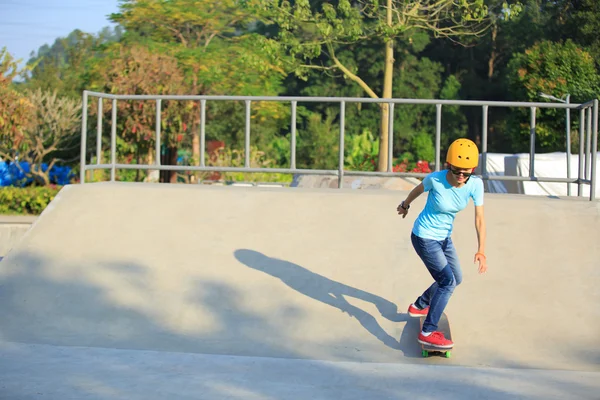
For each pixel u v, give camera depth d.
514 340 5.90
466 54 49.75
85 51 43.66
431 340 5.61
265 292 6.51
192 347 5.83
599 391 4.83
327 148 38.59
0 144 22.12
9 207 19.56
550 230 7.35
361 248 7.11
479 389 4.85
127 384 4.89
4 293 6.59
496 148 48.31
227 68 29.86
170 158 20.17
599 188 12.98
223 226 7.53
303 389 4.82
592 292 6.46
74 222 7.65
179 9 34.72
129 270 6.86
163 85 19.67
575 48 25.78
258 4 25.19
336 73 47.22
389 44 24.94
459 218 7.55
